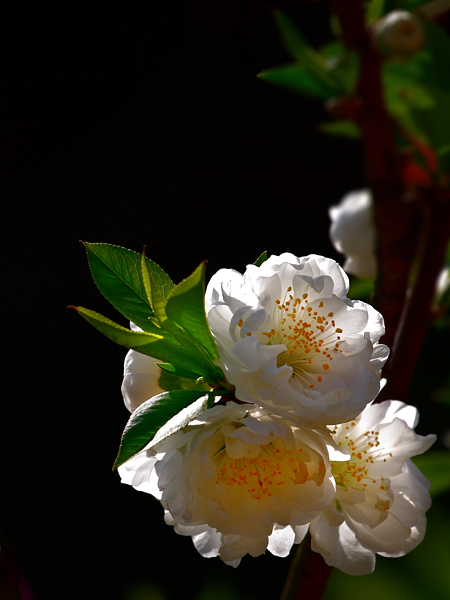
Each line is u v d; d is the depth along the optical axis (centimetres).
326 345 49
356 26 57
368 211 62
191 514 48
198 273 47
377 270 55
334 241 63
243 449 48
